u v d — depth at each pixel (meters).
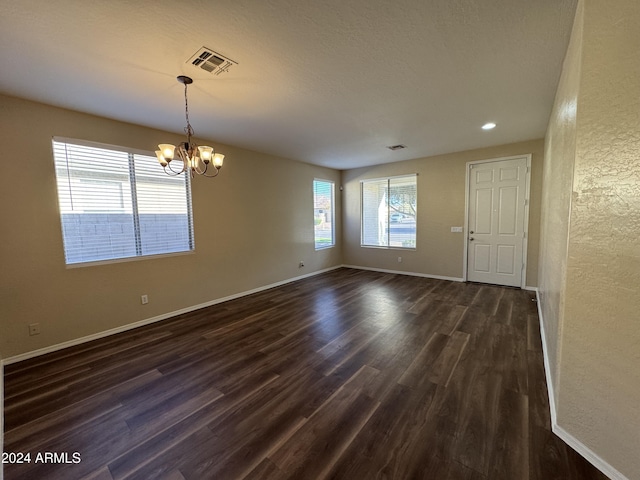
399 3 1.49
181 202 3.85
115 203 3.22
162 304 3.62
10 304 2.56
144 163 3.45
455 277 5.35
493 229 4.89
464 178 5.08
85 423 1.79
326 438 1.62
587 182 1.38
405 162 5.77
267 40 1.79
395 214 6.09
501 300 4.08
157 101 2.68
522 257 4.64
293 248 5.61
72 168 2.90
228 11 1.52
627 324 1.25
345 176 6.84
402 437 1.62
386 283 5.29
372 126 3.53
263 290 4.96
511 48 1.92
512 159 4.59
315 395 2.02
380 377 2.23
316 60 2.04
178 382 2.22
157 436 1.67
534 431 1.64
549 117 3.27
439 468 1.41
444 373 2.26
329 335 3.04
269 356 2.61
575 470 1.38
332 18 1.60
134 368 2.44
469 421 1.73
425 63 2.10
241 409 1.89
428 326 3.21
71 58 1.94
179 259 3.79
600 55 1.29
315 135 3.89
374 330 3.14
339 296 4.51
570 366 1.52
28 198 2.63
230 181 4.41
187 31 1.69
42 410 1.92
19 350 2.60
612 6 1.23
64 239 2.87
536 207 4.45
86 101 2.66
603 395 1.36
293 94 2.58
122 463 1.49
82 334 2.98
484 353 2.57
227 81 2.31
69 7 1.45
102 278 3.11
